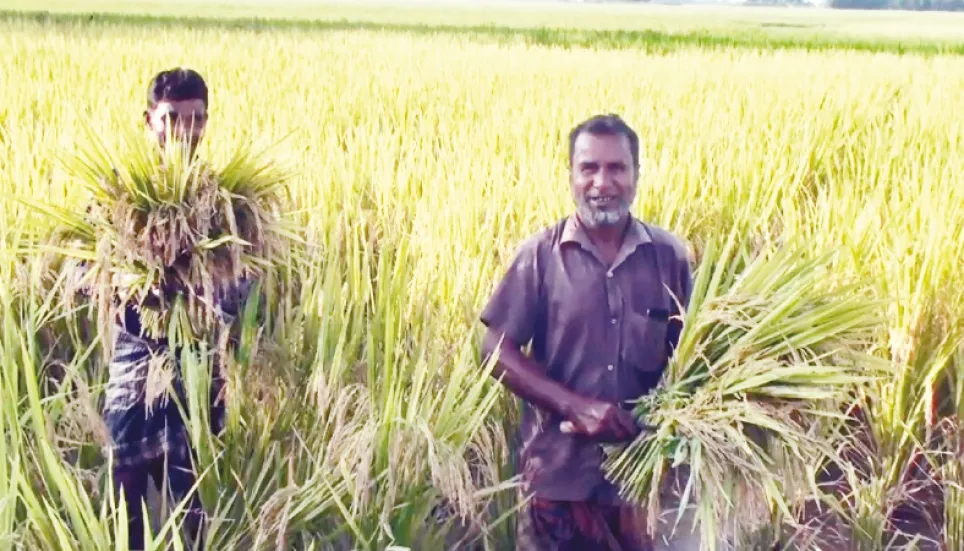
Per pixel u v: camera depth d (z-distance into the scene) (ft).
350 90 34.30
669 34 90.07
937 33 100.78
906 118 30.07
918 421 11.96
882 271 13.46
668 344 9.45
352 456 8.84
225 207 9.33
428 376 9.61
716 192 18.92
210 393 10.02
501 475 10.43
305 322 10.98
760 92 34.99
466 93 34.01
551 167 18.58
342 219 14.47
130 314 9.68
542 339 9.29
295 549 9.32
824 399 9.19
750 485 8.66
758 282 9.69
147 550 7.38
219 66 41.06
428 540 9.53
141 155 9.18
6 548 7.52
